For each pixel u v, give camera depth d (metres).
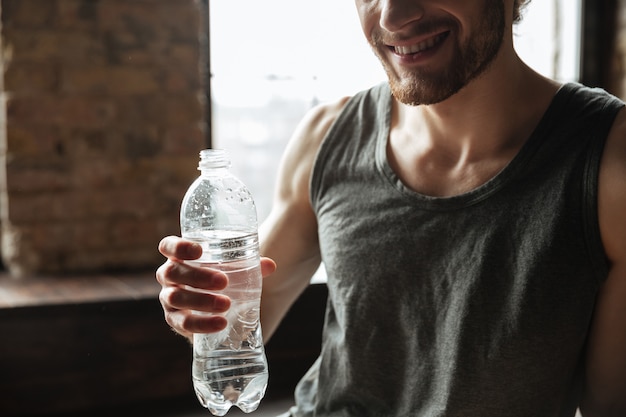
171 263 1.02
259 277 1.15
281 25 3.28
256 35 3.29
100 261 3.17
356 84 3.29
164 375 2.82
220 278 1.00
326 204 1.30
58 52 3.04
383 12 1.07
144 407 2.75
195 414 2.69
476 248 1.12
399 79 1.12
